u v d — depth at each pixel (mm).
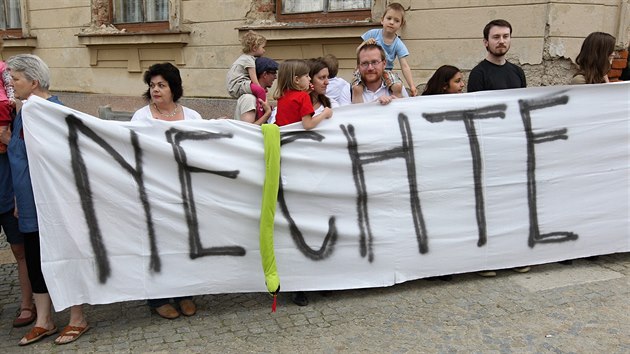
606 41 4297
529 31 5805
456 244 3949
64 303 3197
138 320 3504
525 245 4098
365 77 4125
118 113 8695
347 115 3727
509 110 4016
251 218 3508
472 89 4332
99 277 3273
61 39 9703
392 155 3789
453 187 3920
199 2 7965
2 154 3305
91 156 3197
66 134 3141
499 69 4336
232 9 7684
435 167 3875
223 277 3520
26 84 3223
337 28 6699
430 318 3438
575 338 3150
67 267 3205
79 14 9375
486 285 3920
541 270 4188
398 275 3852
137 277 3352
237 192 3475
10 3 10430
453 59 6152
